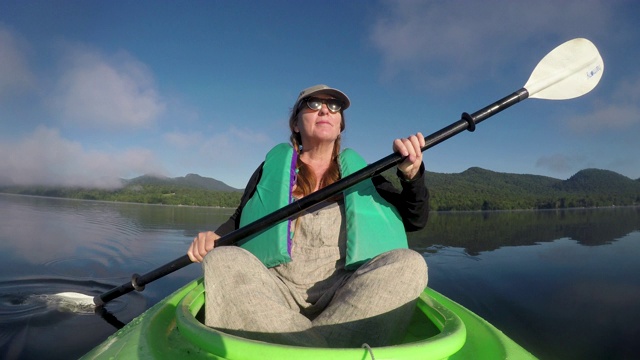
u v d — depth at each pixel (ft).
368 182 5.81
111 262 14.33
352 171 6.05
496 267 13.44
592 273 12.05
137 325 4.71
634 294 9.98
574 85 5.94
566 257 14.48
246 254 4.44
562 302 9.70
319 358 2.99
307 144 6.49
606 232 20.21
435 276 12.58
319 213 5.64
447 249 16.93
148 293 10.59
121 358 3.84
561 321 8.54
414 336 5.18
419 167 5.01
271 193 6.07
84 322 8.20
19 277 11.63
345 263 5.32
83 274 12.51
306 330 4.04
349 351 3.00
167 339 4.32
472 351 4.28
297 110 6.61
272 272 5.45
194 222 28.76
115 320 8.38
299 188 6.16
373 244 5.33
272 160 6.48
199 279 6.70
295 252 5.44
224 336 3.35
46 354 6.53
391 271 4.13
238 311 4.06
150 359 3.70
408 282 4.12
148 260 14.97
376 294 4.04
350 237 5.33
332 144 6.48
